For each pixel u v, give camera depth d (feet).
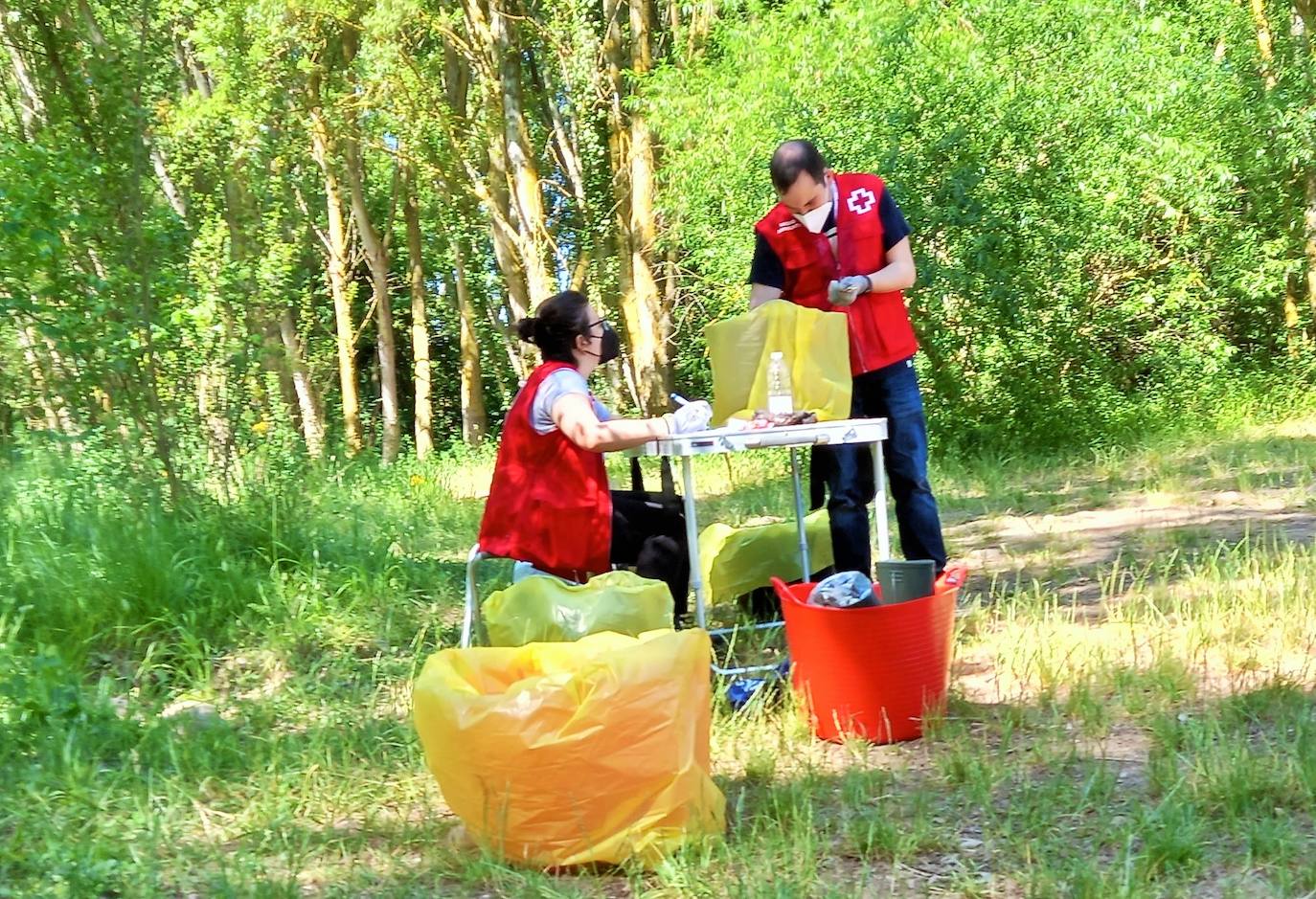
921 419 18.63
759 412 16.38
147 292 25.21
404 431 111.45
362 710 16.47
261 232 49.93
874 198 18.16
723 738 14.62
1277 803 11.85
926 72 44.04
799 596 15.29
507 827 11.33
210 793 13.89
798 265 18.26
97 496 24.75
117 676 18.25
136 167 25.59
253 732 15.88
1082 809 11.89
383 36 63.93
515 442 16.33
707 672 11.96
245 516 24.20
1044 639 17.95
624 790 11.20
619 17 69.72
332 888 11.27
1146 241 55.21
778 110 45.60
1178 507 29.91
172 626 19.70
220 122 55.11
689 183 49.49
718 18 56.59
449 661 12.03
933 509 18.85
